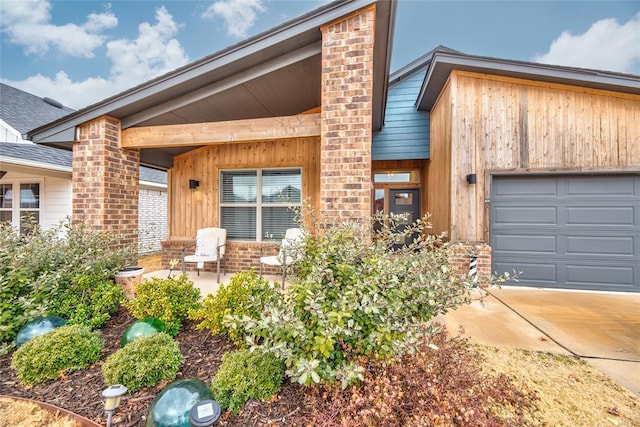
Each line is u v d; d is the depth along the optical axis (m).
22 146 6.89
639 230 4.81
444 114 5.82
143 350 1.97
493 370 2.33
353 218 3.14
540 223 5.08
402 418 1.59
